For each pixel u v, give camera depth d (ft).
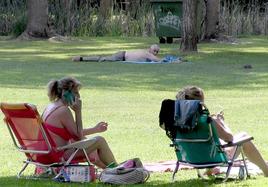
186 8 201.36
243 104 114.32
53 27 276.82
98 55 196.13
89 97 121.08
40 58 190.19
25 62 178.50
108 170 63.05
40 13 259.19
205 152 62.28
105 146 65.41
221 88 132.98
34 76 148.25
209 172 67.15
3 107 63.82
